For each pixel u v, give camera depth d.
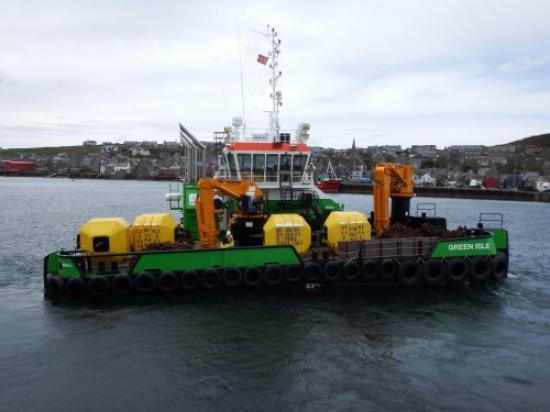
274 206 20.64
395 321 14.60
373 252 17.47
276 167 20.67
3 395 10.27
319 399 10.16
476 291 17.77
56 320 14.66
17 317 15.02
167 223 18.66
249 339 13.18
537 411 9.73
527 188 114.44
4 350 12.54
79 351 12.45
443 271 17.69
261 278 16.80
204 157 21.30
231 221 19.50
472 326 14.31
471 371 11.44
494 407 9.88
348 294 17.02
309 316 14.92
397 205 21.75
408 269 17.62
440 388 10.63
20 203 78.56
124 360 11.93
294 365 11.67
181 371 11.36
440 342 13.11
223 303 16.02
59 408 9.79
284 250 17.00
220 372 11.31
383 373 11.30
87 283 16.28
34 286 19.31
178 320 14.54
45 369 11.46
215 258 16.75
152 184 198.88
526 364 11.82
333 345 12.83
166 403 9.99
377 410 9.74
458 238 17.95
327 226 18.27
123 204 78.38
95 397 10.21
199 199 17.67
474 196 104.38
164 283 16.50
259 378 11.04
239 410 9.75
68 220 50.09
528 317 15.15
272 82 21.70
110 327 14.03
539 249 30.61
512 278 20.42
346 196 110.75
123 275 16.30
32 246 31.34
